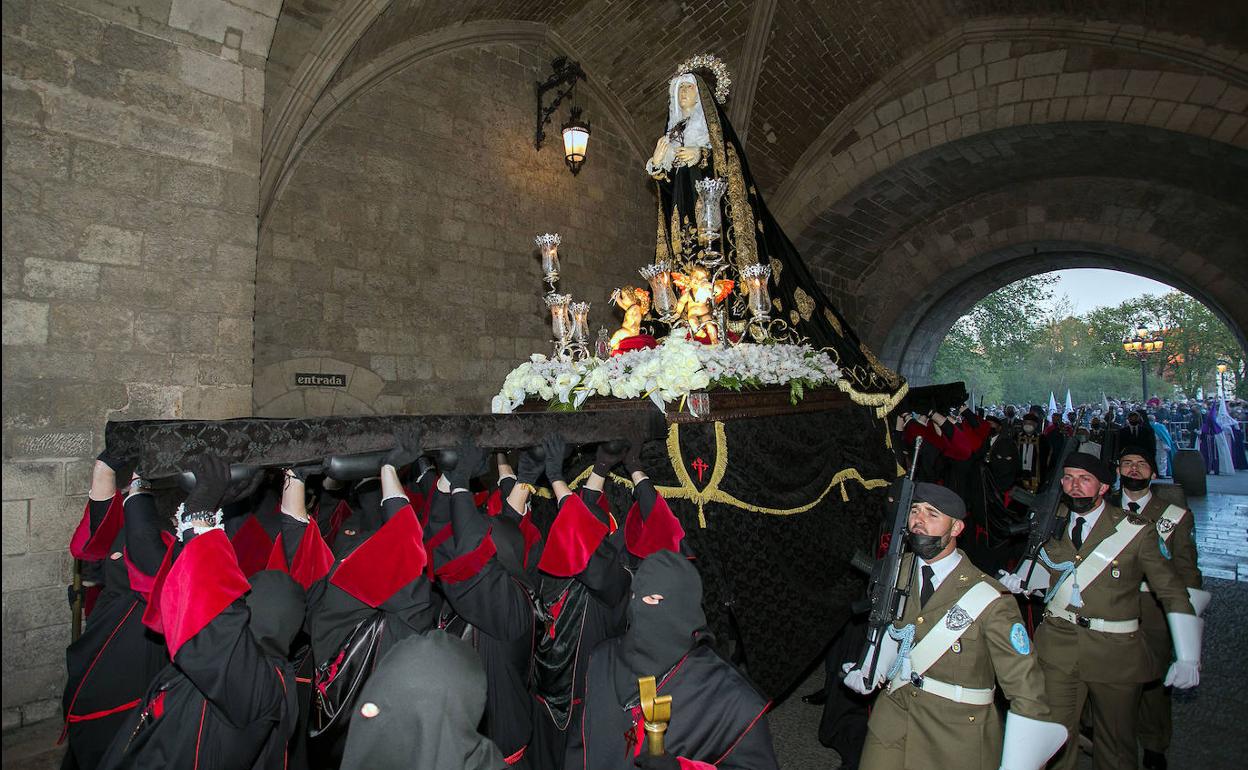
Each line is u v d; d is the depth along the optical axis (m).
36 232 4.13
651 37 9.52
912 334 16.95
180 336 4.61
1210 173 10.33
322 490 3.37
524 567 2.56
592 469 2.86
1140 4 8.78
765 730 1.78
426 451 2.17
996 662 2.25
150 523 2.06
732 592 3.20
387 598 2.05
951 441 6.21
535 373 3.89
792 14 9.65
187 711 1.86
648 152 10.45
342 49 6.32
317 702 2.20
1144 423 12.02
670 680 1.82
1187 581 3.51
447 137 7.79
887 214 13.26
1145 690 3.60
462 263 7.86
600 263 9.63
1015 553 6.19
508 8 8.19
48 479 4.14
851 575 4.41
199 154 4.72
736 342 4.45
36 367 4.11
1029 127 10.28
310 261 6.61
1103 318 49.38
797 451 4.12
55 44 4.22
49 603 4.15
